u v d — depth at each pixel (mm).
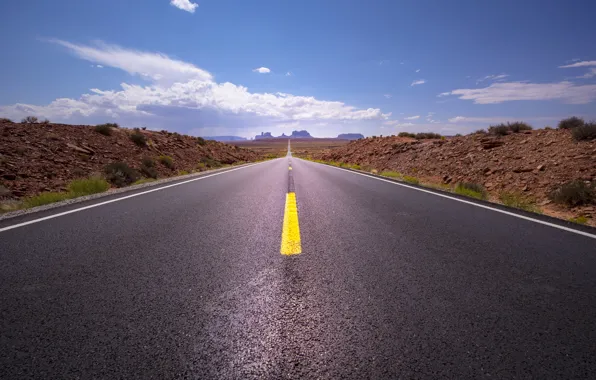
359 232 3598
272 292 2014
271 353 1395
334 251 2877
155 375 1257
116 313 1757
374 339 1496
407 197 6457
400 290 2049
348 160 29422
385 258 2688
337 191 7461
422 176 14094
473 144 14477
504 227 3893
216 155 27094
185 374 1262
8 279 2266
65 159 10695
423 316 1716
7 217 4543
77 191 7602
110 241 3252
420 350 1415
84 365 1324
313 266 2490
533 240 3311
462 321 1667
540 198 7789
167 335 1536
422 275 2311
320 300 1898
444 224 4039
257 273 2342
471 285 2143
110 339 1508
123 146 15141
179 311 1773
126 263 2588
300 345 1451
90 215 4625
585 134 9609
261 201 5938
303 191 7461
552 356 1379
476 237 3410
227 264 2545
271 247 3008
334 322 1646
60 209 5129
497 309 1807
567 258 2740
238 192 7281
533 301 1916
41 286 2137
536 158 10070
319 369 1288
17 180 8125
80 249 2984
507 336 1531
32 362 1345
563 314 1760
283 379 1227
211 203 5703
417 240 3270
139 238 3361
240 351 1410
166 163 15984
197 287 2100
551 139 10961
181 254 2814
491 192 9312
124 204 5598
